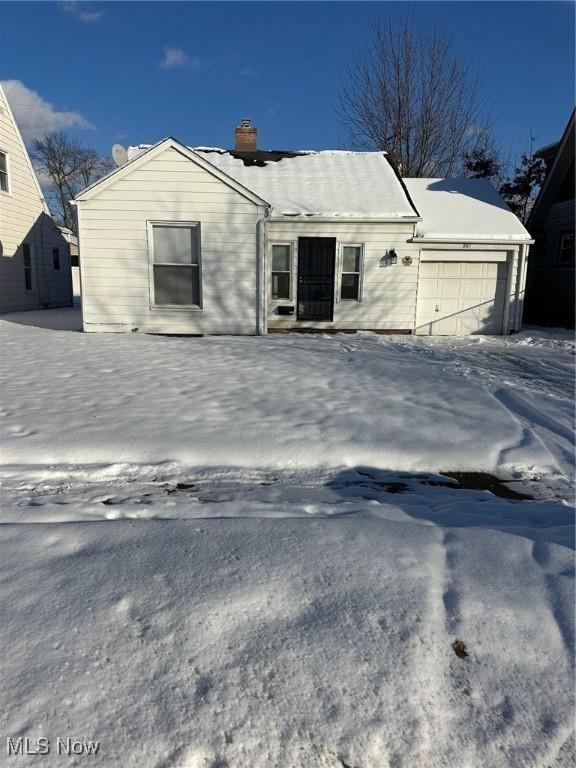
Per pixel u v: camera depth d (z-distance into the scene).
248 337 11.97
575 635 2.18
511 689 1.93
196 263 12.00
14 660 1.95
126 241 11.72
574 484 4.15
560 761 1.69
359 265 13.52
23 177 17.73
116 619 2.18
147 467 4.24
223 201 11.69
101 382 6.81
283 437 4.84
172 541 2.83
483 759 1.69
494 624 2.23
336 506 3.55
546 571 2.62
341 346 10.74
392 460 4.50
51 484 3.92
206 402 5.91
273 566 2.59
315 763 1.66
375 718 1.79
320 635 2.13
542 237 18.39
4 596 2.31
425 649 2.08
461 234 13.70
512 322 14.42
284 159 15.84
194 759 1.65
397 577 2.54
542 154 19.19
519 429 5.21
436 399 6.23
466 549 2.82
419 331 14.41
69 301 22.73
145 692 1.85
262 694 1.86
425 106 24.48
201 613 2.23
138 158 11.34
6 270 16.72
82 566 2.56
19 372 7.38
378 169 15.52
